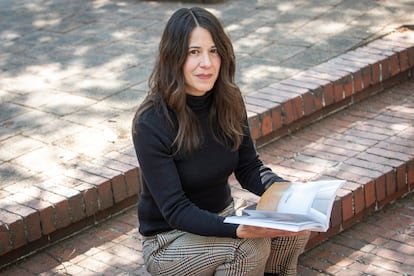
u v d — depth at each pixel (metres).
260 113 5.52
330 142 5.59
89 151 5.23
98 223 4.82
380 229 4.84
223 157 3.59
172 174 3.45
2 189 4.78
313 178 5.02
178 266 3.54
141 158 3.46
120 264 4.38
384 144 5.47
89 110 5.87
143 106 3.50
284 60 6.57
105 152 5.20
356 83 6.21
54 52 7.18
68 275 4.30
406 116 5.98
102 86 6.31
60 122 5.70
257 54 6.74
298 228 3.12
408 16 7.42
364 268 4.43
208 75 3.44
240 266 3.47
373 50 6.65
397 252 4.59
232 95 3.56
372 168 5.09
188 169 3.52
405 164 5.14
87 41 7.41
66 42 7.42
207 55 3.43
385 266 4.45
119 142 5.34
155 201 3.50
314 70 6.29
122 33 7.56
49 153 5.23
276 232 3.36
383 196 5.00
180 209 3.43
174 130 3.46
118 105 5.93
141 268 4.33
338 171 5.09
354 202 4.80
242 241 3.47
